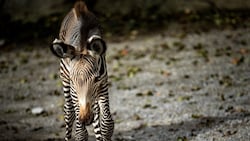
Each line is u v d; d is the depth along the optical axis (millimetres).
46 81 17406
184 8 24703
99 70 8477
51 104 14953
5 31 24219
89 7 25406
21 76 18219
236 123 11797
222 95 13805
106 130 9680
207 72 16562
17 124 13328
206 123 12039
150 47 20281
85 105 7988
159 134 11703
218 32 21469
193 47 19625
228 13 24016
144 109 13727
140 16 24625
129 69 17609
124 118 13141
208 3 24797
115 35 22531
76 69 8258
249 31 21234
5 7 25922
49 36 23234
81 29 8969
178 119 12625
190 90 14977
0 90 16703
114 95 15203
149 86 15766
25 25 24703
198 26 22562
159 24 23375
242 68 16609
